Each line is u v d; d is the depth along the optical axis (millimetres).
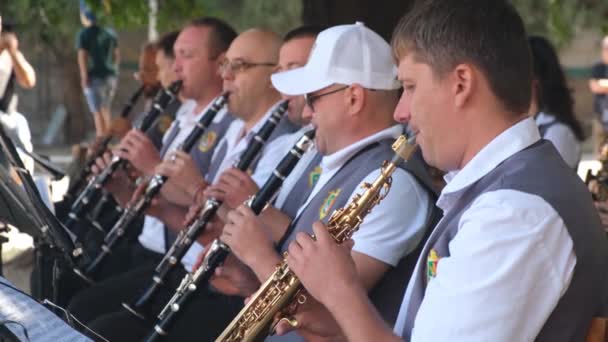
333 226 3041
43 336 2436
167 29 10852
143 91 7453
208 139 5887
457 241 2492
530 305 2393
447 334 2404
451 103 2602
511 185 2484
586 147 18312
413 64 2650
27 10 12055
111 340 4395
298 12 21953
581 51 20609
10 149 3682
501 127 2607
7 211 3723
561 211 2434
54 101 21250
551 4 12062
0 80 7637
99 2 10195
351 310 2619
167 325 3965
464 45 2566
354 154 3695
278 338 3664
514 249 2391
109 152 6207
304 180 4332
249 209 3449
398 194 3443
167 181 5277
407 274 3439
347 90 3674
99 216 6117
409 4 6727
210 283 4461
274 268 3336
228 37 6035
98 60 13203
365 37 3727
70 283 5293
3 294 2566
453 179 2629
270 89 5148
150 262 5730
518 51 2594
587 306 2488
